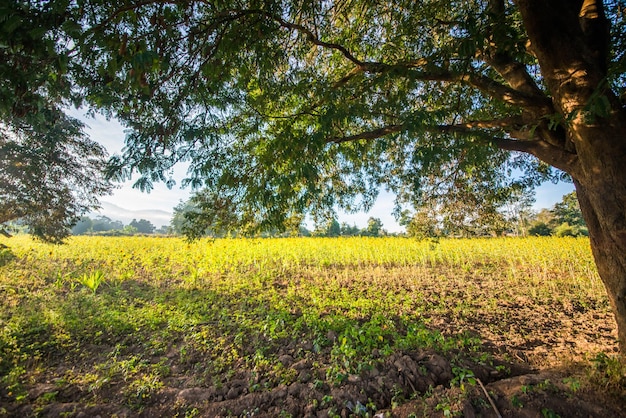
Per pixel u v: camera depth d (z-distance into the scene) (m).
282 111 4.58
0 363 4.22
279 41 3.91
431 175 5.98
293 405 3.33
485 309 7.14
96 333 5.50
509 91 3.29
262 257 14.00
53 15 1.91
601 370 3.42
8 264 11.20
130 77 2.13
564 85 2.56
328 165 5.11
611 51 3.41
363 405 3.32
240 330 5.55
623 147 2.35
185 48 2.98
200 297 8.00
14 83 2.11
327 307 7.16
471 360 4.22
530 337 5.43
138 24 2.58
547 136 3.17
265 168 4.07
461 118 5.23
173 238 25.58
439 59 3.16
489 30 2.70
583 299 7.81
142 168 3.26
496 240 15.68
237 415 3.28
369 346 4.50
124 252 15.17
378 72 3.64
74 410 3.29
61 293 8.48
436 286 9.53
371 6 4.34
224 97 3.78
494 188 6.00
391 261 14.09
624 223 2.39
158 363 4.46
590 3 2.91
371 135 4.06
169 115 3.35
